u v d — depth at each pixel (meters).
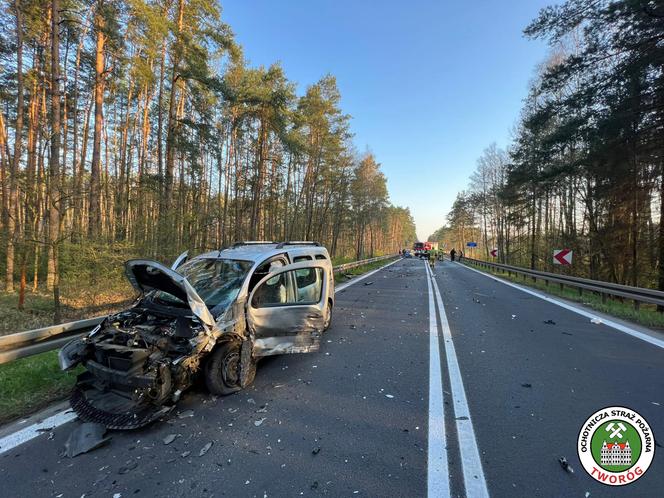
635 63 11.54
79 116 25.17
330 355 5.79
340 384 4.60
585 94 13.04
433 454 3.05
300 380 4.73
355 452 3.09
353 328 7.64
